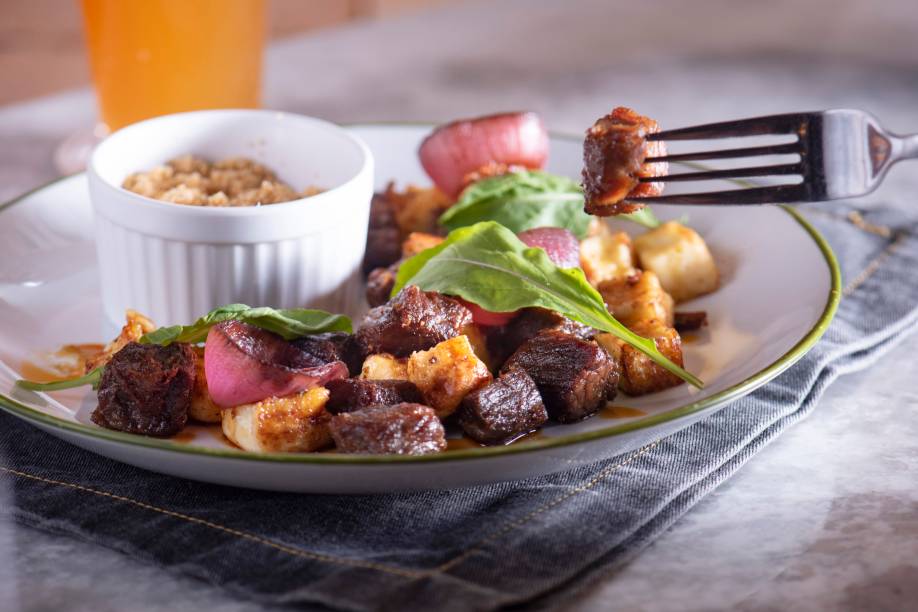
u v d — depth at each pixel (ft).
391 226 2.30
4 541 1.75
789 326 2.03
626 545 1.73
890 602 1.68
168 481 1.82
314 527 1.74
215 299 2.08
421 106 3.11
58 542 1.75
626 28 4.00
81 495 1.79
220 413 1.90
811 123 1.85
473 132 2.30
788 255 2.18
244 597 1.66
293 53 3.56
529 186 2.23
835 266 2.08
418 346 1.94
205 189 2.16
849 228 2.41
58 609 1.66
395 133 2.54
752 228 2.27
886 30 4.05
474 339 2.00
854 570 1.72
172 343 1.86
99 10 2.56
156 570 1.71
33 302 2.17
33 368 2.04
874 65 3.62
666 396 1.97
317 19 4.67
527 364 1.92
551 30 3.94
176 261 2.06
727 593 1.69
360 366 1.97
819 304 2.02
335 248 2.11
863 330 2.12
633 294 2.07
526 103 3.16
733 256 2.26
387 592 1.63
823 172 1.85
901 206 2.55
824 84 3.40
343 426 1.78
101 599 1.67
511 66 3.51
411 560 1.69
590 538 1.72
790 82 3.41
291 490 1.78
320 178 2.24
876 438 1.94
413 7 4.87
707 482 1.82
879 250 2.34
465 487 1.82
